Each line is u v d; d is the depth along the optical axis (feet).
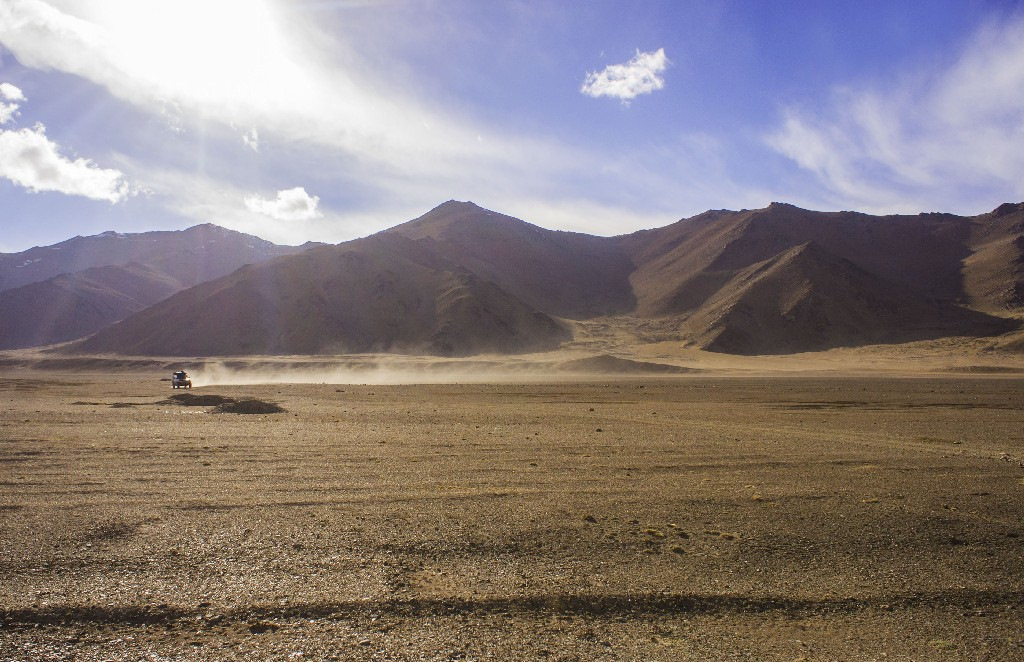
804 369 397.60
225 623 26.09
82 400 150.20
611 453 69.21
